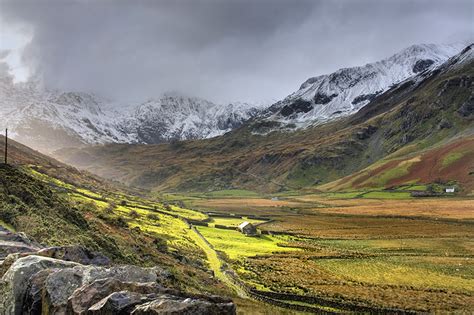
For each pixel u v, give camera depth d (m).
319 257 115.44
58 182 154.62
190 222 159.88
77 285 20.64
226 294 66.44
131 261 61.78
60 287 20.23
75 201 111.88
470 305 70.19
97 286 18.92
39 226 51.47
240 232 155.38
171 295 18.70
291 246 132.88
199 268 85.56
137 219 128.25
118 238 74.50
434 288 82.69
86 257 31.48
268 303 66.94
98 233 67.38
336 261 110.94
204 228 154.50
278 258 112.19
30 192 63.00
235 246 125.69
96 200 142.38
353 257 116.44
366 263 108.81
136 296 17.80
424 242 140.50
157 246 89.06
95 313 17.36
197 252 104.38
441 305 70.00
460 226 170.88
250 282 83.00
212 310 17.11
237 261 104.06
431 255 119.69
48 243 47.47
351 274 95.62
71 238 53.41
